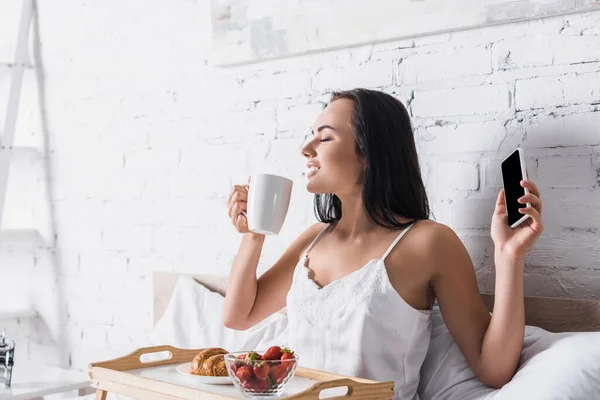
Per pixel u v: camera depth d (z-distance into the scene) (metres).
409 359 1.42
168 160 2.17
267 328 1.78
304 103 1.87
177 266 2.15
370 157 1.44
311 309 1.43
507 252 1.30
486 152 1.57
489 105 1.57
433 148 1.65
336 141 1.45
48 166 2.51
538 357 1.29
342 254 1.48
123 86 2.28
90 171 2.38
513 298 1.30
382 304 1.37
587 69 1.44
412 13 1.66
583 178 1.45
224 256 2.04
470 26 1.57
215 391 1.22
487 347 1.33
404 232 1.43
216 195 2.06
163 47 2.17
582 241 1.45
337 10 1.78
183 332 1.92
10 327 2.54
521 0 1.50
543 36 1.50
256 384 1.16
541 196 1.50
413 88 1.68
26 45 2.48
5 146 2.41
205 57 2.07
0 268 2.59
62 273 2.46
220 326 1.85
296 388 1.26
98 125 2.35
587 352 1.23
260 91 1.96
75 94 2.42
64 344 2.46
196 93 2.10
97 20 2.35
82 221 2.40
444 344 1.48
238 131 2.01
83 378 2.01
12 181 2.60
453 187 1.62
